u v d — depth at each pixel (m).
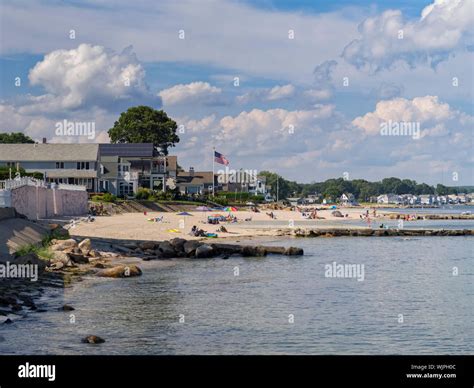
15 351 23.03
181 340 25.44
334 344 25.56
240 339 25.86
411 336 26.94
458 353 24.67
